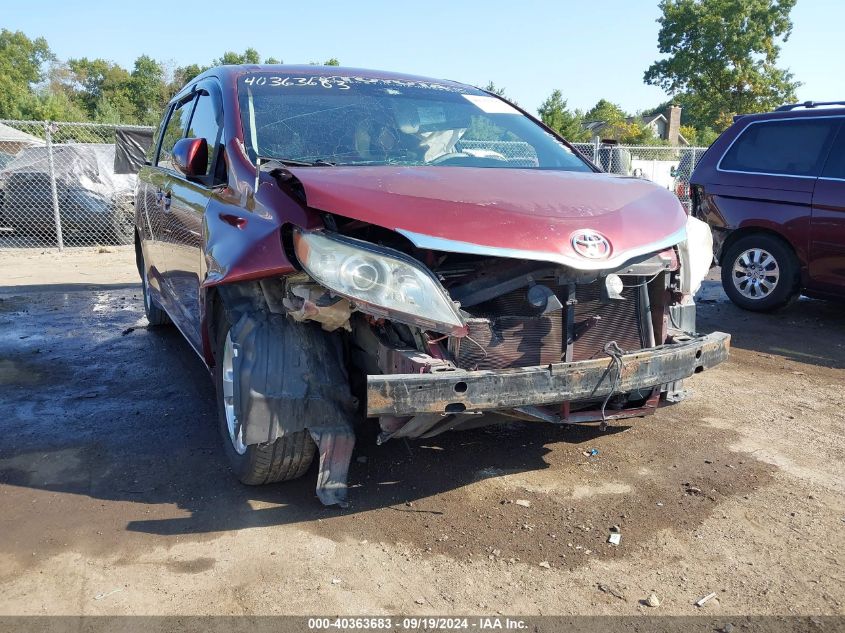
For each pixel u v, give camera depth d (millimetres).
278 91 3959
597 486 3459
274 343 2926
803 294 7098
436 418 2770
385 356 2875
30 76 80750
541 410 3049
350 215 2725
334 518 3113
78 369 5242
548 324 2998
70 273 9812
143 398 4625
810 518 3189
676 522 3139
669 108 60688
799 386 5105
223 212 3387
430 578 2703
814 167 6762
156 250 5113
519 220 2848
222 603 2537
